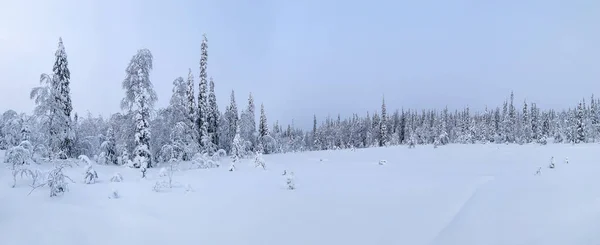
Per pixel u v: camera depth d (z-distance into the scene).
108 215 9.16
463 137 65.62
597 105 75.56
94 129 37.44
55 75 26.05
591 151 29.72
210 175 19.44
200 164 25.92
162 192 12.91
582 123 55.41
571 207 7.31
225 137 46.12
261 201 11.24
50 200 10.88
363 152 45.19
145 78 26.47
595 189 8.68
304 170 22.66
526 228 6.69
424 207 9.84
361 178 16.98
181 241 7.46
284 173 19.30
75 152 28.33
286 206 10.48
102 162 27.50
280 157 40.78
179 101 31.53
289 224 8.60
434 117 98.38
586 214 6.59
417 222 8.42
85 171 14.98
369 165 26.92
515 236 6.45
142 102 26.12
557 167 18.95
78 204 10.34
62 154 24.53
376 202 10.75
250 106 58.44
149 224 8.55
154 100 27.12
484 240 6.53
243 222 8.82
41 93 24.16
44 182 13.18
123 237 7.65
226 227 8.42
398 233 7.70
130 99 27.27
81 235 7.63
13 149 14.41
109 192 12.62
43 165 20.16
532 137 68.69
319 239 7.52
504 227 7.00
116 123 28.12
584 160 23.78
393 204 10.39
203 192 12.97
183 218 9.18
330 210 9.87
